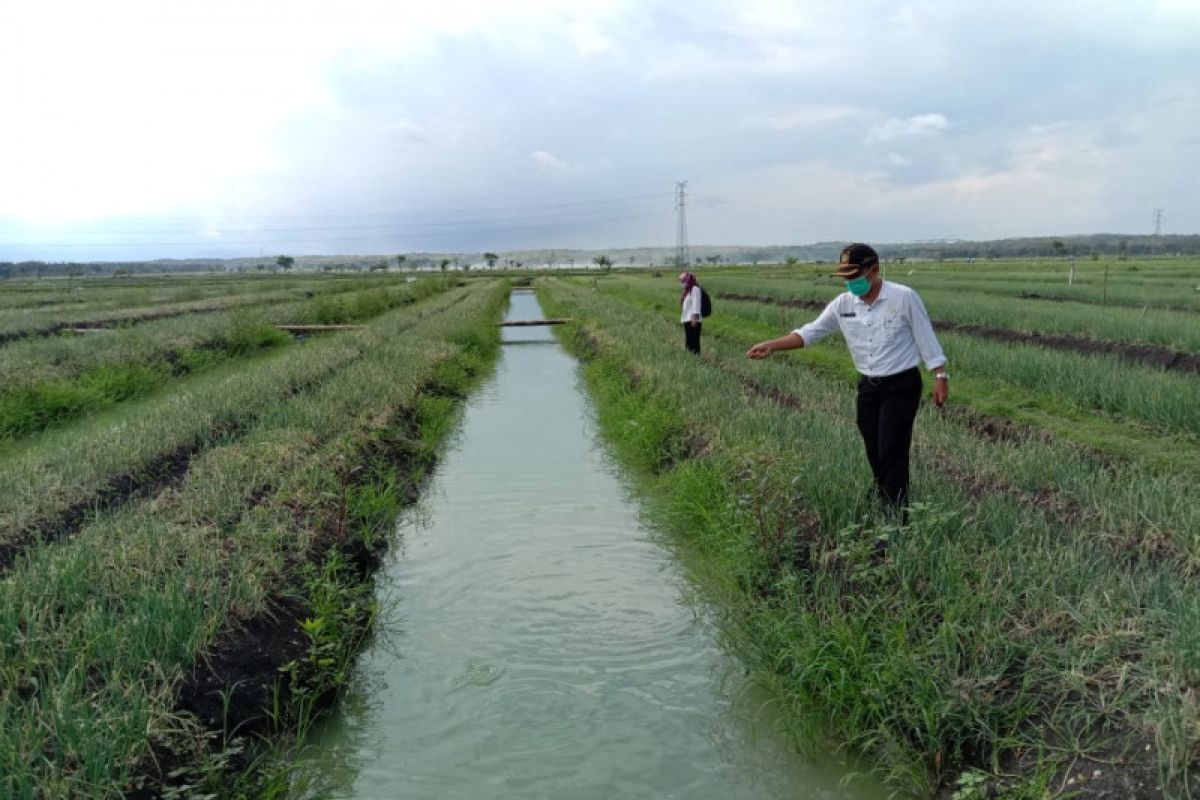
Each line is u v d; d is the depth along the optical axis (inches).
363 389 482.9
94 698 159.8
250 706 177.5
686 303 635.5
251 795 156.7
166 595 190.2
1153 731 135.6
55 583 199.6
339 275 4084.6
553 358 857.5
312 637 197.8
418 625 233.0
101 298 1583.4
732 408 406.3
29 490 289.7
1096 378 456.4
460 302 1445.6
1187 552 208.2
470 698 194.1
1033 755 146.0
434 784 163.2
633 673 203.9
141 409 546.6
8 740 137.6
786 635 194.2
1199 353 539.8
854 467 277.7
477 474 393.4
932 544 209.0
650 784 161.5
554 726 181.6
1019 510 239.1
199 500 273.3
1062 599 177.0
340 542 269.1
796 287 1454.2
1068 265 2378.2
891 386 235.5
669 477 356.5
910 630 181.3
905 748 160.7
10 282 3235.7
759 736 176.7
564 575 266.2
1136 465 304.5
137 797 141.3
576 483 374.6
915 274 1777.8
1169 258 3368.6
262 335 862.5
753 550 237.3
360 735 180.7
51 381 534.0
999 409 446.0
